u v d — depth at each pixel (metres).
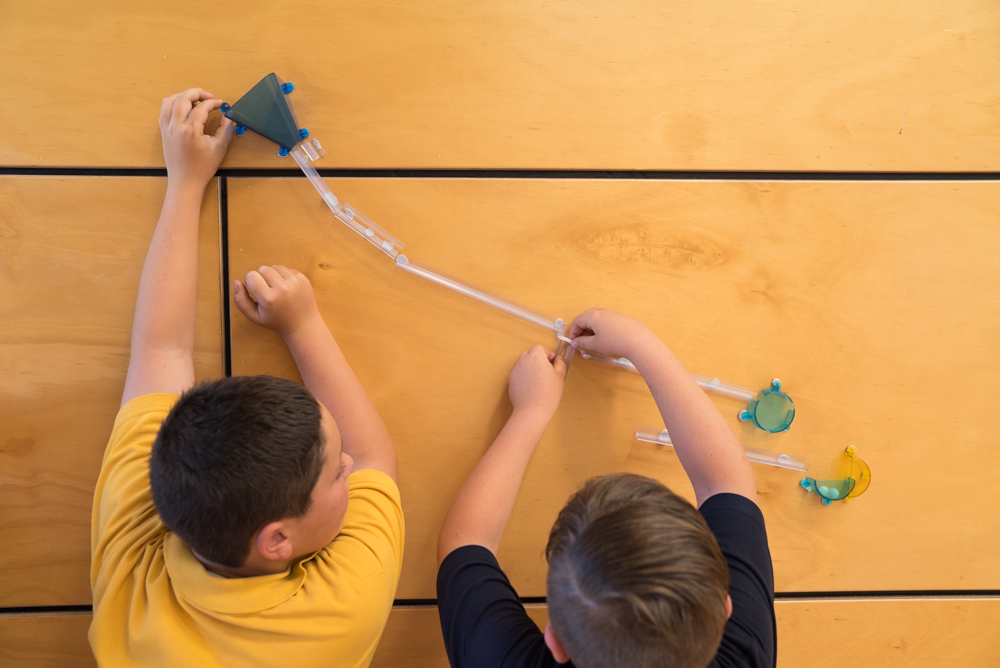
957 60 0.80
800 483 0.84
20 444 0.79
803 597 0.87
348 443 0.74
